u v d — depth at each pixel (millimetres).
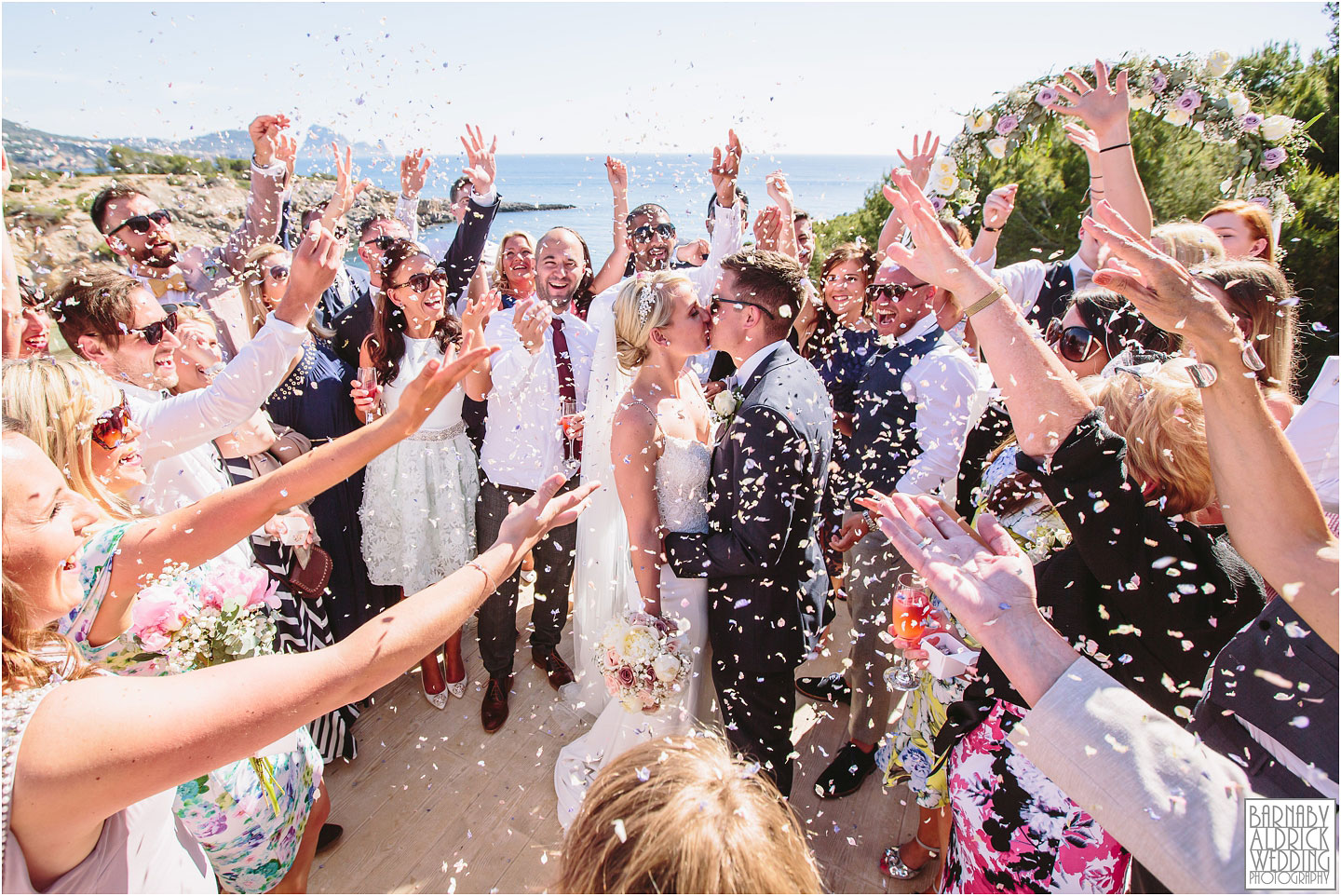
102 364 2115
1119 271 1057
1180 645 1313
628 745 2398
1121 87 2260
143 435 1877
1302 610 984
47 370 1453
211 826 1688
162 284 2777
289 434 2783
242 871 1813
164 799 1125
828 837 2455
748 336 2258
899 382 2771
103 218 2600
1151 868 861
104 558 1310
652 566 2223
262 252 2867
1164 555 1236
